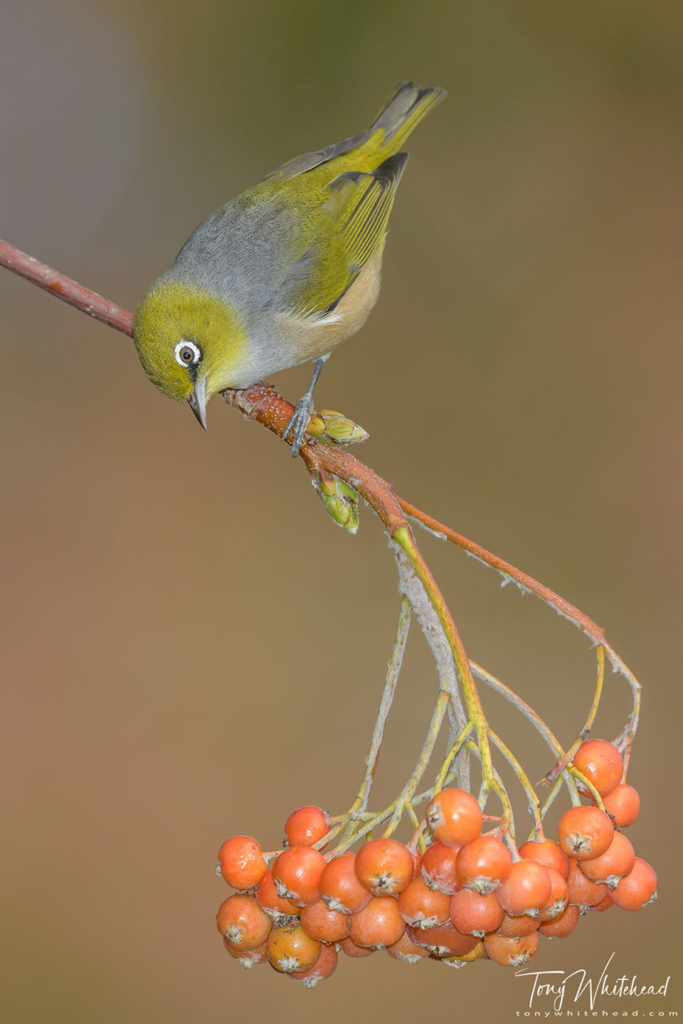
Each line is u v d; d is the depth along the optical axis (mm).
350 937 3846
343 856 3748
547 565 11711
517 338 13219
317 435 4664
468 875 3502
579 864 3857
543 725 3902
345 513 4395
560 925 3992
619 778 3896
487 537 11906
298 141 14000
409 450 12531
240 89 14102
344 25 13906
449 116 14086
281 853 3822
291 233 7113
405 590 3967
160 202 13961
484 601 11570
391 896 3746
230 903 4016
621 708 10727
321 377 13055
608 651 3986
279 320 7023
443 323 13367
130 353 13180
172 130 14180
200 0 14164
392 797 10047
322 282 7160
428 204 13961
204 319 6602
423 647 11203
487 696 10758
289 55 14047
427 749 3793
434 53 14039
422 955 4020
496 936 3887
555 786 3846
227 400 4930
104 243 13625
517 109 14102
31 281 5457
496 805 9602
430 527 4164
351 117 13961
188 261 6820
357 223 7453
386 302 13562
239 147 14078
